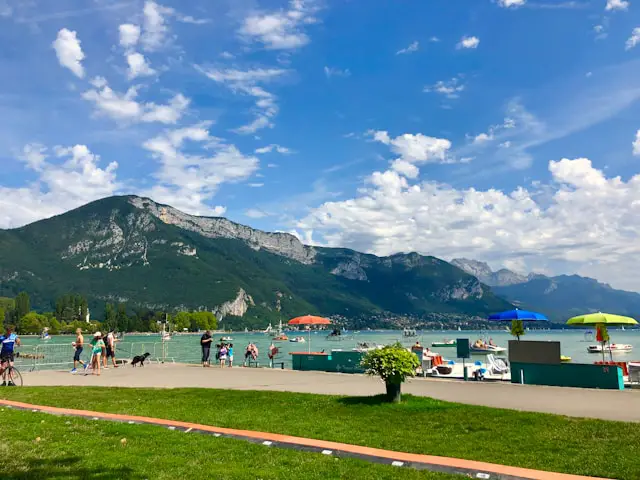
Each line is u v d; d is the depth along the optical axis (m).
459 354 22.92
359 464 8.77
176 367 29.03
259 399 15.84
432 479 7.94
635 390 17.28
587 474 8.20
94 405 15.42
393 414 13.12
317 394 16.45
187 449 9.77
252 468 8.49
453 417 12.56
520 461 8.99
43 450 9.61
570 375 18.83
